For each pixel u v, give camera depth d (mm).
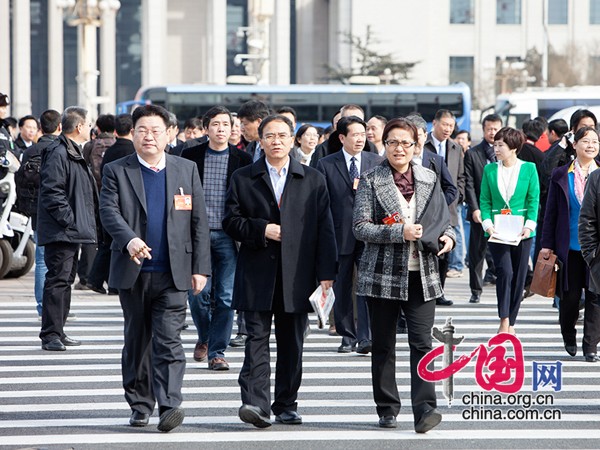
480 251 33812
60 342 25797
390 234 17453
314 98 97000
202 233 18453
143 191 18219
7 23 198750
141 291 18172
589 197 20438
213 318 23281
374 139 27250
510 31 186875
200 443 17281
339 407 19906
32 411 19625
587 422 18844
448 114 32812
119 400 20547
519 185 26219
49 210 24969
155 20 191625
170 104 96000
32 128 41625
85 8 113562
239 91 96188
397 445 17203
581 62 154625
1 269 38500
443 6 186250
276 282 18406
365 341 24984
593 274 20453
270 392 19609
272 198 18562
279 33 190625
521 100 97750
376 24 181875
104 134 35531
